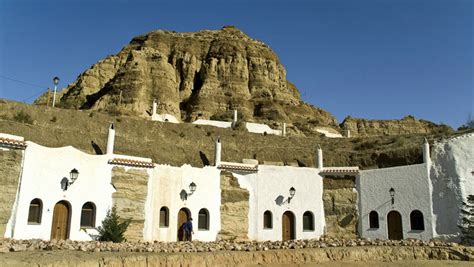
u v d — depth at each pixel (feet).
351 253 87.30
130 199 92.73
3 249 61.11
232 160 122.01
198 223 101.55
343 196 114.93
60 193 84.53
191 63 320.29
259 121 260.62
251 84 317.83
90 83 288.71
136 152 108.58
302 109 310.65
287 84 375.86
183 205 99.66
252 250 82.58
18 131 96.07
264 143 135.64
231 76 313.53
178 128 128.06
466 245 94.89
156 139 119.85
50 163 84.23
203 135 128.98
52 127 106.52
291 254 82.07
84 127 112.27
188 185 101.35
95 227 87.56
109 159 92.48
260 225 108.27
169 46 333.01
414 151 117.19
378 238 107.76
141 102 258.37
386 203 109.09
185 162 114.62
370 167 123.65
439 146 107.14
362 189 113.91
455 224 99.66
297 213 111.86
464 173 102.22
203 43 339.77
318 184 115.96
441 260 88.38
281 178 113.19
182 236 98.78
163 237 95.04
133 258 62.23
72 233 84.48
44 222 81.35
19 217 77.92
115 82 270.46
